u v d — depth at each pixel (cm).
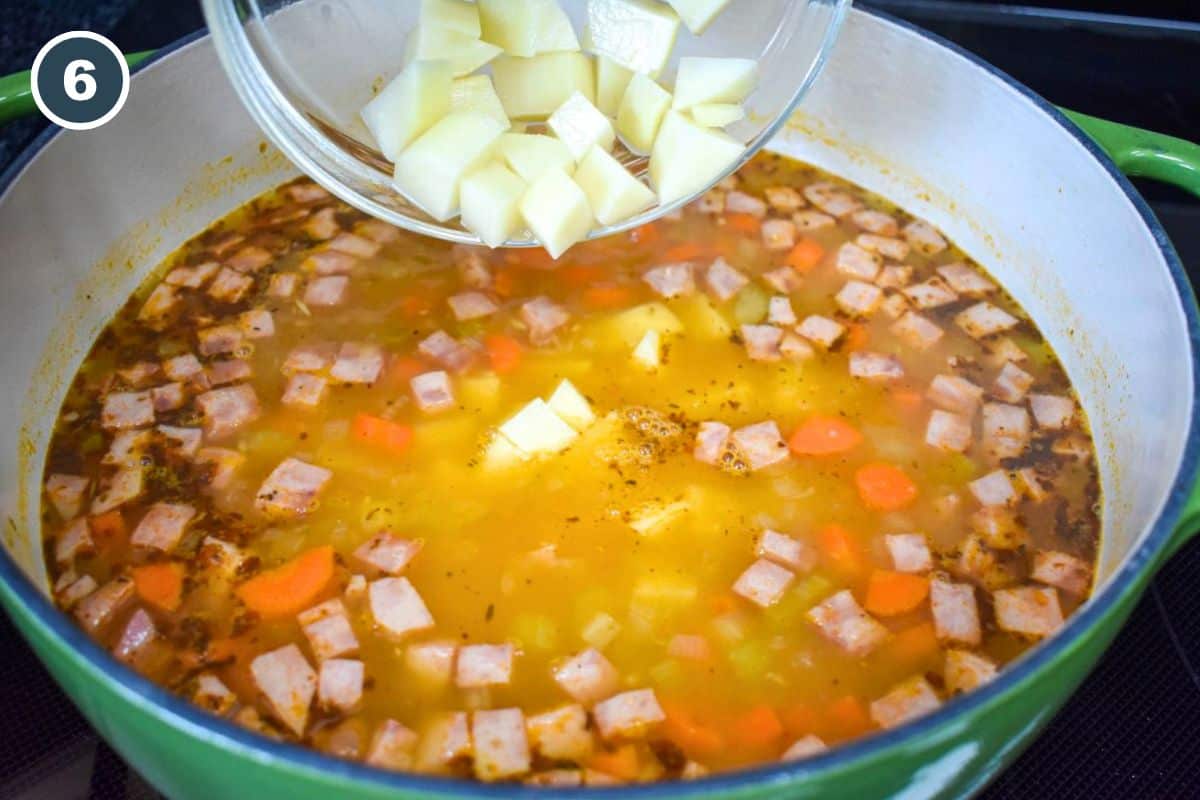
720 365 46
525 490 42
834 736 37
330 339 46
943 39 47
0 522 38
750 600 40
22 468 41
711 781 29
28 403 42
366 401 44
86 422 43
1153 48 57
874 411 45
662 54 43
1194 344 38
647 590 40
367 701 37
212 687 37
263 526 41
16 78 42
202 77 46
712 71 43
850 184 52
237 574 39
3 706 39
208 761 30
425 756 36
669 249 49
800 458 43
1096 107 55
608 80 44
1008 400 45
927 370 46
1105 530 41
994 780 38
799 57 46
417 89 40
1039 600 40
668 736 37
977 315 48
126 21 56
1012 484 43
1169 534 33
